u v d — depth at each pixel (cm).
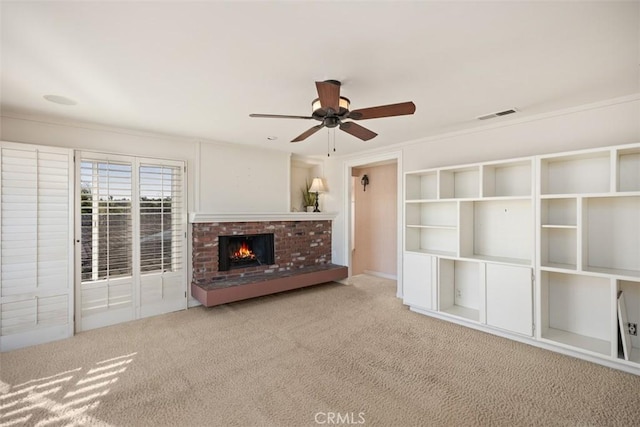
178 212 428
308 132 277
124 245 384
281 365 272
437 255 385
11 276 307
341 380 248
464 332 344
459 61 217
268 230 510
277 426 196
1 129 318
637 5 157
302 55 208
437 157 427
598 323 297
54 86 257
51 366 272
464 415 206
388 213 620
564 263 314
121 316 379
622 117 284
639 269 275
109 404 219
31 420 203
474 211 389
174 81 247
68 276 336
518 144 350
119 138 385
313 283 513
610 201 289
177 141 430
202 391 234
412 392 231
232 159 480
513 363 273
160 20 169
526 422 199
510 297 318
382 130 398
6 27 174
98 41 190
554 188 321
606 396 224
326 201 610
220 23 172
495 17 168
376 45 196
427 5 157
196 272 439
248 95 277
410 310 420
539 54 207
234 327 360
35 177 318
